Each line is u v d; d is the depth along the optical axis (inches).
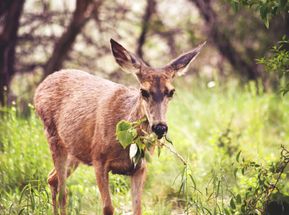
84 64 789.2
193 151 597.6
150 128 403.9
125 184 479.8
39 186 435.8
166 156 541.6
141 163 428.1
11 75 760.3
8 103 735.1
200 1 867.4
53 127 480.7
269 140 675.4
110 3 804.6
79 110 456.1
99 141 433.4
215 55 896.3
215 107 741.3
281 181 431.5
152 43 848.3
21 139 538.3
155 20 844.0
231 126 687.1
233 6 402.3
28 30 782.5
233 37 890.7
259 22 890.1
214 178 428.5
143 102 410.9
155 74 414.6
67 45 765.3
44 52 781.3
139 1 846.5
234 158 538.6
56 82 487.2
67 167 482.6
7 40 753.0
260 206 408.2
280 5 390.9
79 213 432.5
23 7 760.3
